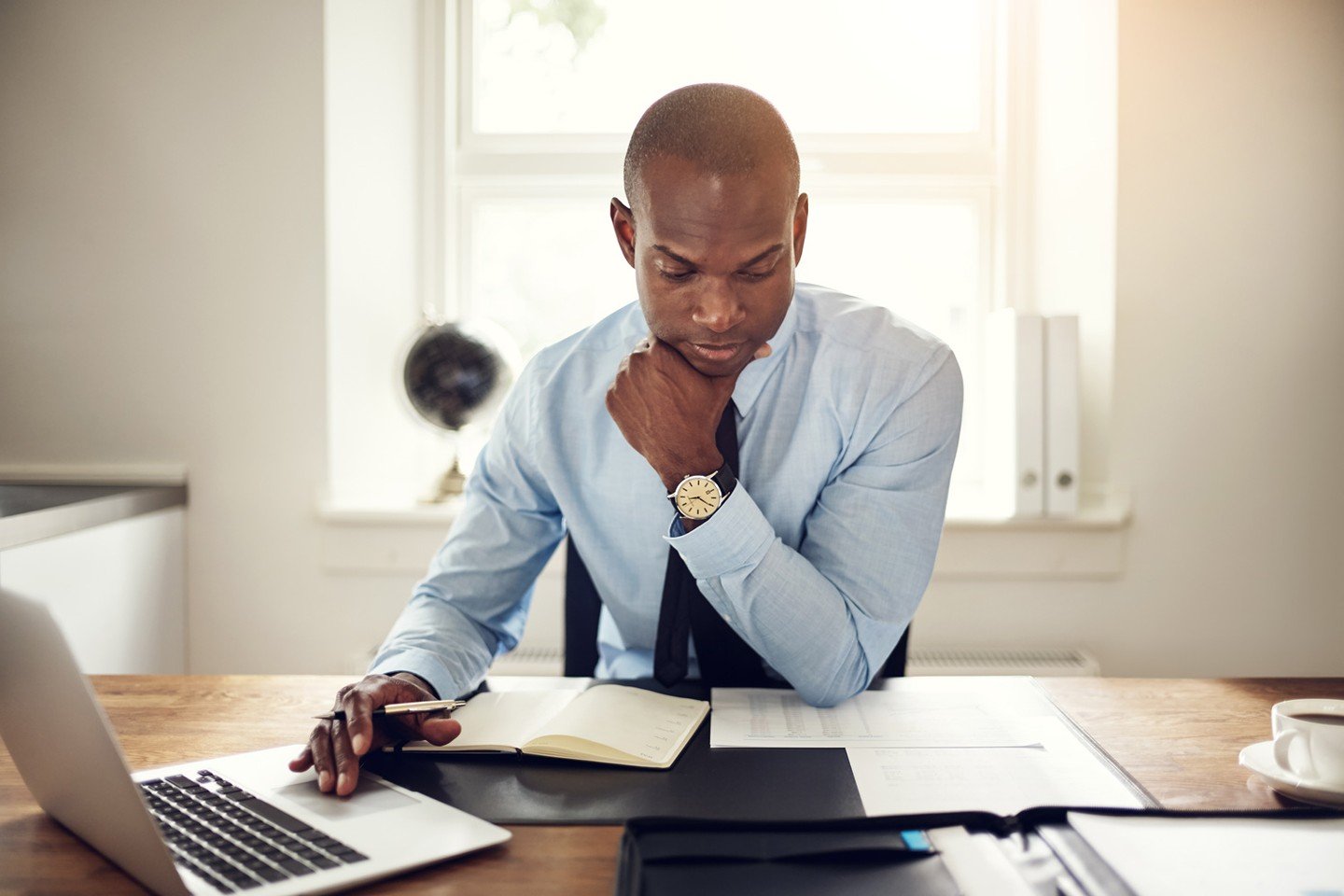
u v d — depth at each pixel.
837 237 2.70
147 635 2.27
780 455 1.31
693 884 0.72
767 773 0.96
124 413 2.43
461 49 2.71
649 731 1.04
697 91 1.04
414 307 2.70
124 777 0.70
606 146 2.71
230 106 2.39
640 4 2.71
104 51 2.39
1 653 0.79
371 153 2.54
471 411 2.41
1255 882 0.70
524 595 1.42
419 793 0.91
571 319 2.75
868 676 1.21
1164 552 2.38
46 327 2.43
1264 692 1.23
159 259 2.41
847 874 0.73
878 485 1.25
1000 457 2.41
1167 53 2.33
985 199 2.67
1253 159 2.33
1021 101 2.61
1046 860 0.76
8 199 2.41
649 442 1.13
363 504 2.48
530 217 2.74
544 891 0.75
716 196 0.98
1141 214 2.34
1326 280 2.34
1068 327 2.28
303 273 2.40
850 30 2.69
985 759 0.99
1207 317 2.35
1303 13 2.31
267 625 2.45
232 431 2.42
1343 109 2.31
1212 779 0.94
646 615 1.43
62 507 1.95
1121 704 1.17
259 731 1.09
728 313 1.03
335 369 2.44
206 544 2.44
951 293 2.70
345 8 2.44
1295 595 2.38
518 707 1.13
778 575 1.13
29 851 0.82
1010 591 2.41
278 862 0.77
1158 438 2.37
